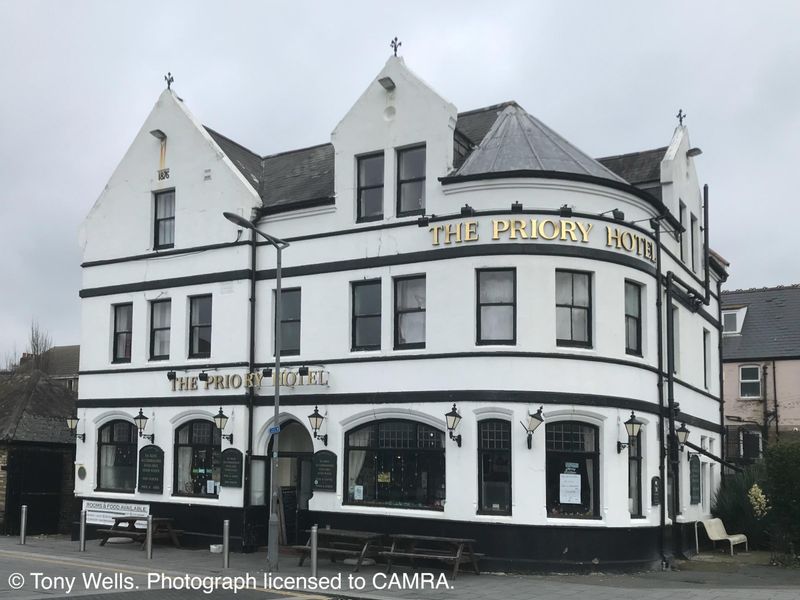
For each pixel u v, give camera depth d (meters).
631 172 24.75
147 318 23.55
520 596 14.78
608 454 18.59
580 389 18.50
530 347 18.41
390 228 20.09
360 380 20.03
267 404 21.36
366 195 20.89
